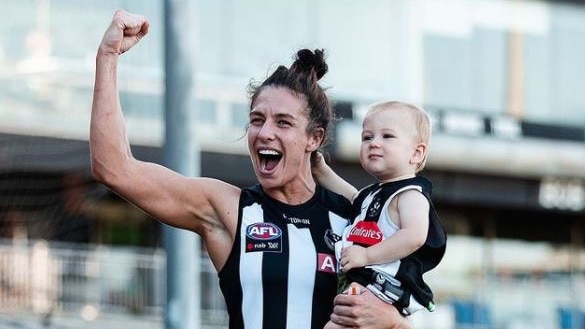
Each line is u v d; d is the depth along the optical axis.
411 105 5.73
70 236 21.00
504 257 26.47
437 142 25.00
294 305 5.32
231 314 5.38
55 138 20.94
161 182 5.25
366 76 24.25
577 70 26.39
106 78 5.12
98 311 18.31
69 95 21.22
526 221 26.81
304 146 5.38
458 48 25.28
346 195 5.74
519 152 25.77
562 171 26.17
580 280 26.45
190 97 12.10
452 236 26.33
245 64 23.16
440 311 23.34
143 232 22.30
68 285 18.34
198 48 22.81
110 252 19.56
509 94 25.75
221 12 23.06
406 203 5.46
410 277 5.40
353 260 5.33
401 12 24.67
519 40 25.94
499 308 24.45
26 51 21.19
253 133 5.36
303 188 5.49
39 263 18.36
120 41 5.12
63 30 21.36
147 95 21.58
